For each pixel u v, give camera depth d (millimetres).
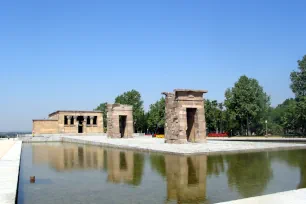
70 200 12086
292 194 10711
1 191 11375
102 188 14227
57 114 82688
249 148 30297
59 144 52719
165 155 26750
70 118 82125
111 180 16219
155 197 12391
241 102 76125
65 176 17734
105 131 109312
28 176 17906
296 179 15656
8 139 66062
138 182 15500
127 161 24031
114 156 28188
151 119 90438
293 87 64688
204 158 24141
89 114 84125
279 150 30547
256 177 16297
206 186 14242
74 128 82188
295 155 26047
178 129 38281
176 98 38812
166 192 13227
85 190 13836
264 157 24734
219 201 11641
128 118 62062
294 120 66625
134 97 100000
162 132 93375
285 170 18406
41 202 11820
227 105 78688
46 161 25484
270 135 78438
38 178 17156
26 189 14188
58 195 12930
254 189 13508
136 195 12773
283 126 72438
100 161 24641
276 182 14938
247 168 19219
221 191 13219
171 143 39094
